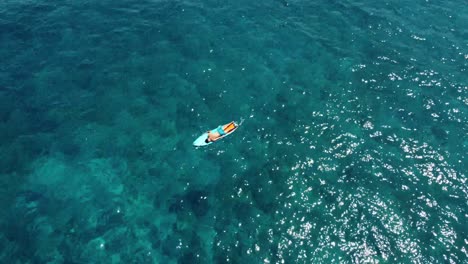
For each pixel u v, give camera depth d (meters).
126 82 40.19
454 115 36.44
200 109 37.91
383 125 35.81
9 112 37.00
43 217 30.41
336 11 48.81
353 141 34.62
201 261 28.00
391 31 45.66
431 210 29.66
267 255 27.77
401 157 33.22
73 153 34.72
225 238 28.95
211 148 34.91
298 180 32.06
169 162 34.12
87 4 49.09
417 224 28.88
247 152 34.44
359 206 30.06
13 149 34.47
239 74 40.94
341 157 33.50
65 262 28.08
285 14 48.41
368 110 37.12
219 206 30.88
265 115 37.25
